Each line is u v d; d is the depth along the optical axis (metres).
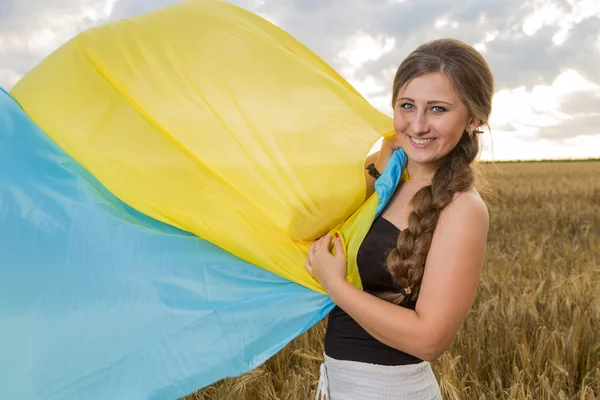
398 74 1.94
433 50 1.87
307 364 4.03
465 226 1.83
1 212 2.24
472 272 1.84
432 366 3.82
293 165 2.22
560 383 3.75
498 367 4.12
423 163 2.01
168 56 2.32
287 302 2.20
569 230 11.64
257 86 2.28
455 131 1.87
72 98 2.35
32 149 2.31
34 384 2.15
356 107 2.26
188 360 2.18
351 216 2.18
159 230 2.30
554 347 4.15
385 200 2.03
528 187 21.17
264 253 2.21
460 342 4.39
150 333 2.19
